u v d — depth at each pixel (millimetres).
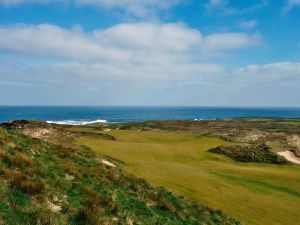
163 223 14992
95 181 17438
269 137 68812
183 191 24781
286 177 33312
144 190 19562
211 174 32281
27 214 10406
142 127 110250
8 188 11672
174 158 40750
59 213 11469
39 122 50688
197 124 123625
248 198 24859
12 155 15805
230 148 49156
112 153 37531
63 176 16141
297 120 157625
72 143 40469
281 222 20656
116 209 13734
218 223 18406
